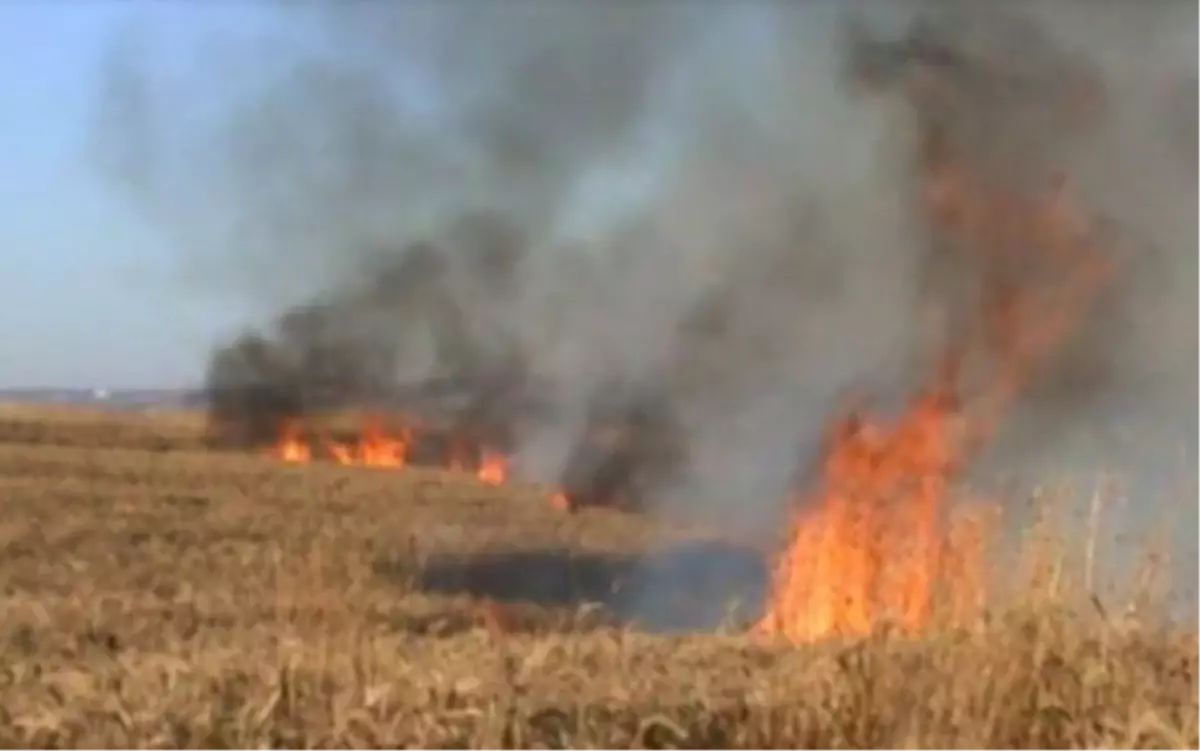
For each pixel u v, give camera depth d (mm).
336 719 7777
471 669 8734
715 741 8031
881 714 8133
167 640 10914
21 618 12008
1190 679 8797
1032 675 8227
